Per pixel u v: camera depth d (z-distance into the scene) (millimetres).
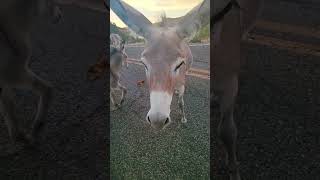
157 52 2061
